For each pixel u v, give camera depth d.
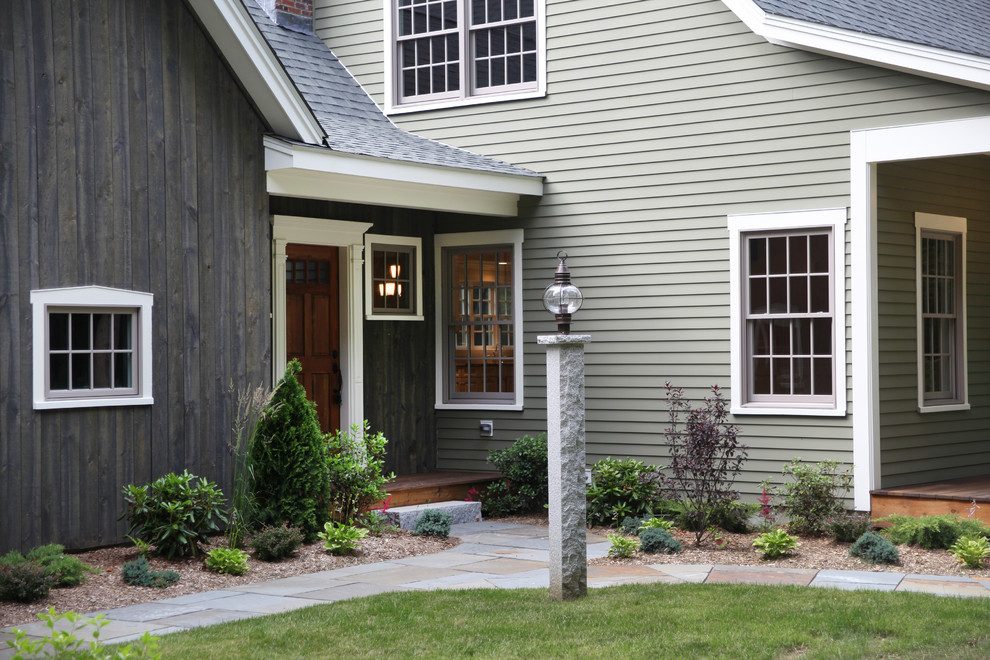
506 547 9.80
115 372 9.05
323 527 9.67
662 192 11.52
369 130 12.18
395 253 12.82
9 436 8.24
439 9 13.05
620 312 11.81
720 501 9.92
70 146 8.66
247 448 9.67
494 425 12.77
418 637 6.27
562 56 12.20
